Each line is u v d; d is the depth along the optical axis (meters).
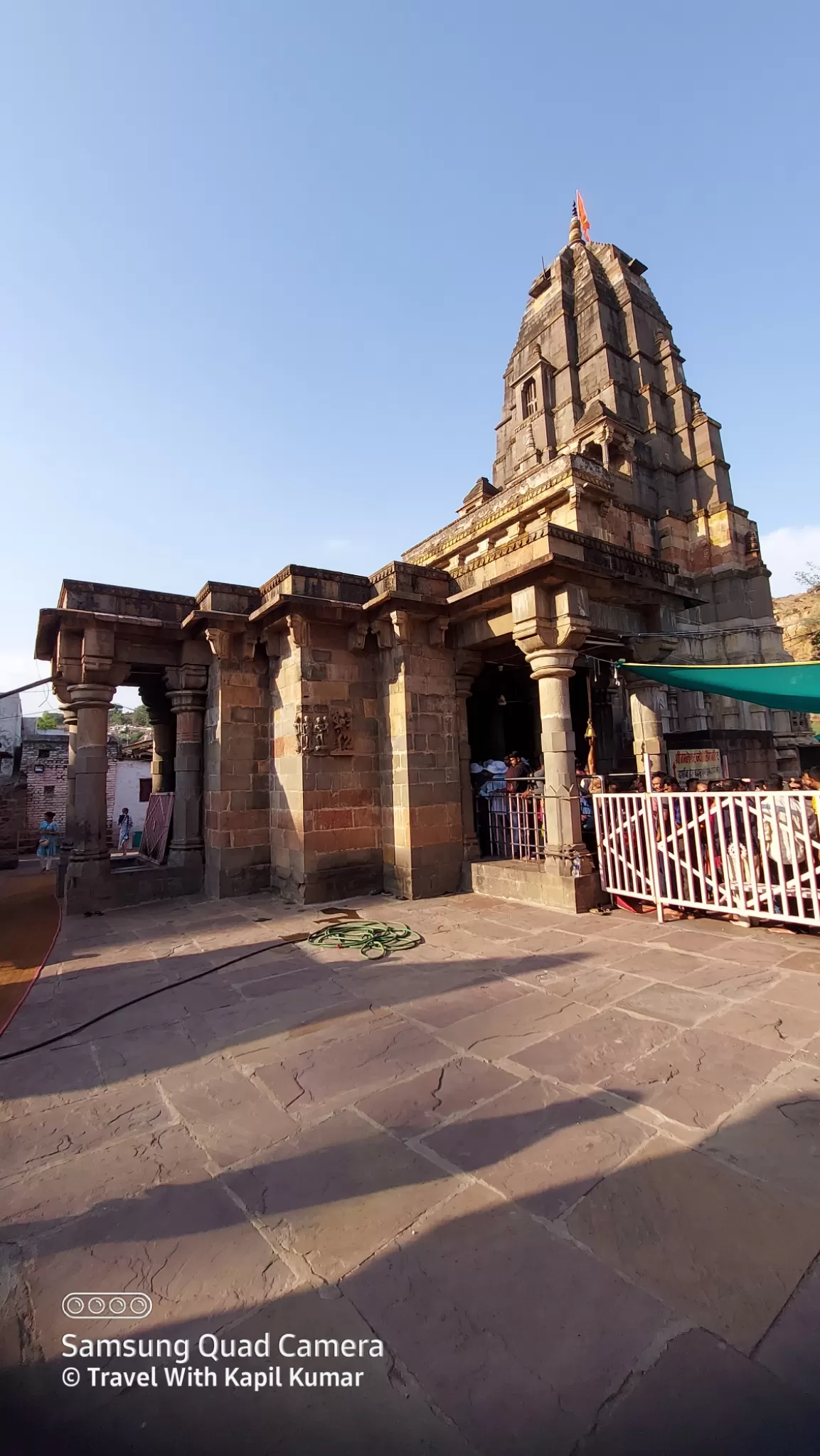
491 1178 2.80
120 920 8.98
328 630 9.77
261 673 10.81
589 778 8.94
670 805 7.30
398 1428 1.74
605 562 8.91
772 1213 2.50
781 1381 1.80
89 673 10.18
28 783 22.20
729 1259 2.27
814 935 6.37
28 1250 2.48
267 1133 3.28
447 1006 4.92
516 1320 2.05
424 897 9.38
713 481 23.06
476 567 9.61
